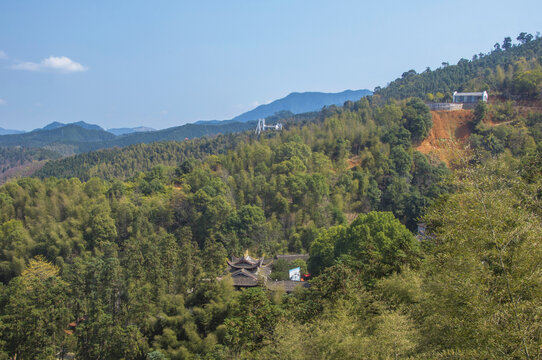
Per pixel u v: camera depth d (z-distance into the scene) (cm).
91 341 5078
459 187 2931
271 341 3619
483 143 10494
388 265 4188
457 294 2170
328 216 8831
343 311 3192
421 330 2553
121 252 8531
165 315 5153
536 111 11244
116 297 5703
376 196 9744
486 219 2109
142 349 4912
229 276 5834
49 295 5406
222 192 9794
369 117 13300
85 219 9031
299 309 3991
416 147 11938
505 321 1859
